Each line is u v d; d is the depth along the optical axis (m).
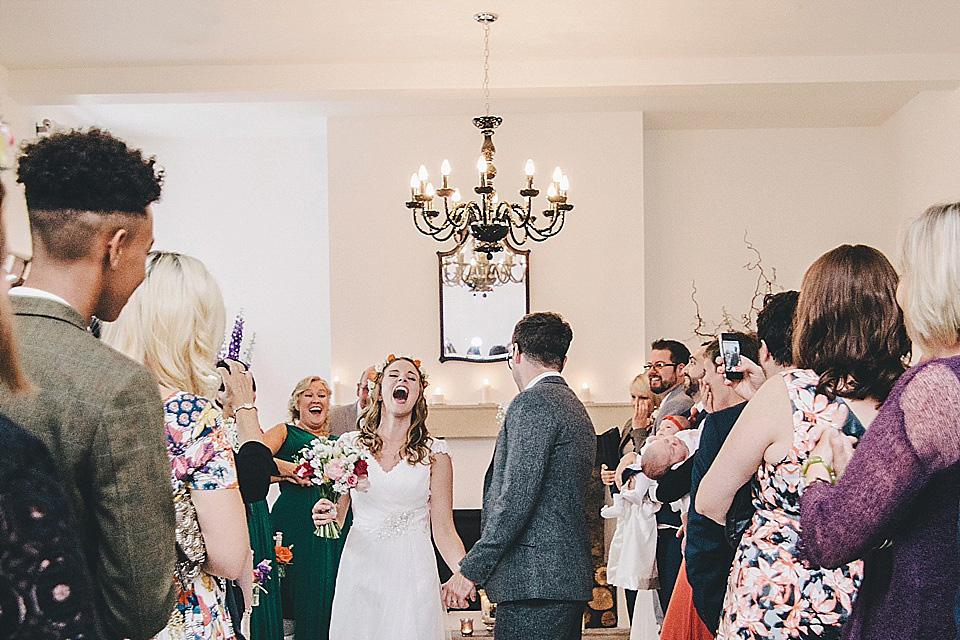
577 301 6.23
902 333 1.83
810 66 5.33
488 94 5.46
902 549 1.49
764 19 4.70
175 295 1.76
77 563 0.86
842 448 1.80
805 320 1.89
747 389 2.45
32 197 1.38
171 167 6.93
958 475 1.42
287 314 6.93
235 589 2.02
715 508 1.94
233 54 5.10
